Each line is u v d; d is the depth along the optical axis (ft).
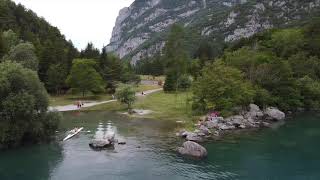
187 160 151.74
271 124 240.53
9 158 151.64
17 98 165.17
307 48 454.40
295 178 132.67
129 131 208.64
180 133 200.34
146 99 347.97
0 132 159.94
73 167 140.67
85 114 274.98
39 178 128.26
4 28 484.33
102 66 435.94
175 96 358.43
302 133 210.18
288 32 482.28
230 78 262.47
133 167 141.38
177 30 398.42
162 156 156.87
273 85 300.40
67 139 185.88
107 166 142.20
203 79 265.95
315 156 161.27
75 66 362.53
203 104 264.52
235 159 154.81
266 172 138.72
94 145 170.40
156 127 221.25
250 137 197.77
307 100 319.88
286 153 165.58
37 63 333.01
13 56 305.53
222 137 196.65
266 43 483.51
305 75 350.23
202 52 652.89
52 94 381.60
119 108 303.27
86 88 364.17
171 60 399.24
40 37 550.36
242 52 351.87
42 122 180.14
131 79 486.38
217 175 134.00
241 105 265.95
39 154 158.10
